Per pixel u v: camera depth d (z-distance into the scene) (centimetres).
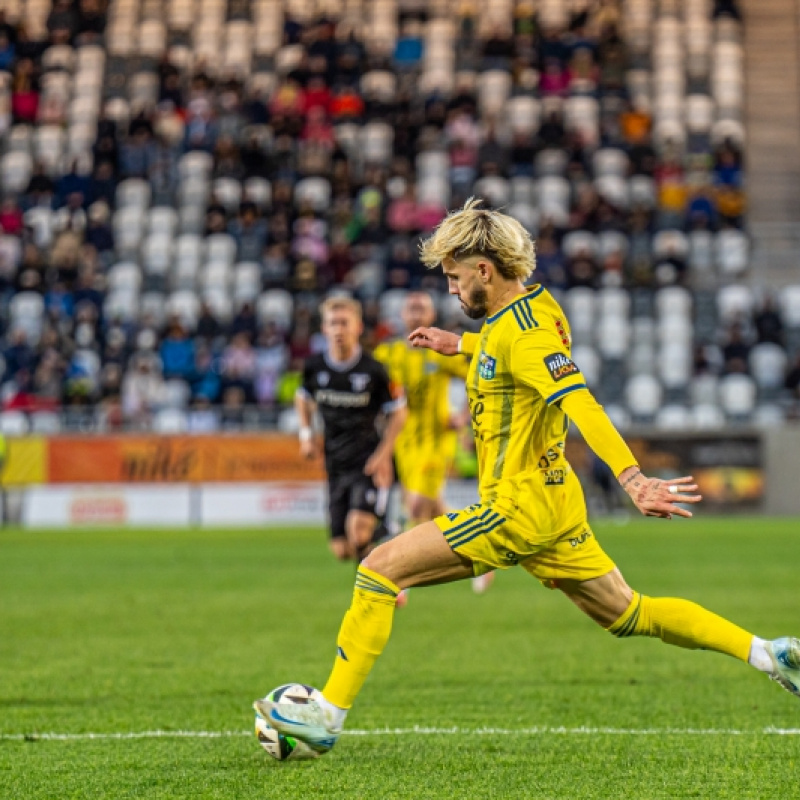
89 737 2100
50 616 3841
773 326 9812
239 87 11894
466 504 8069
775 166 11925
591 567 1753
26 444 8688
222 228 10719
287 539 7275
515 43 12375
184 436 8706
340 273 10062
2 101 12200
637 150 11188
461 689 2562
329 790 1717
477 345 1794
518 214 10806
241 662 2934
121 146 11600
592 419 1620
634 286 10162
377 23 12925
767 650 1758
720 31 12712
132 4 13150
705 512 8762
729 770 1833
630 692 2520
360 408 3647
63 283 9975
